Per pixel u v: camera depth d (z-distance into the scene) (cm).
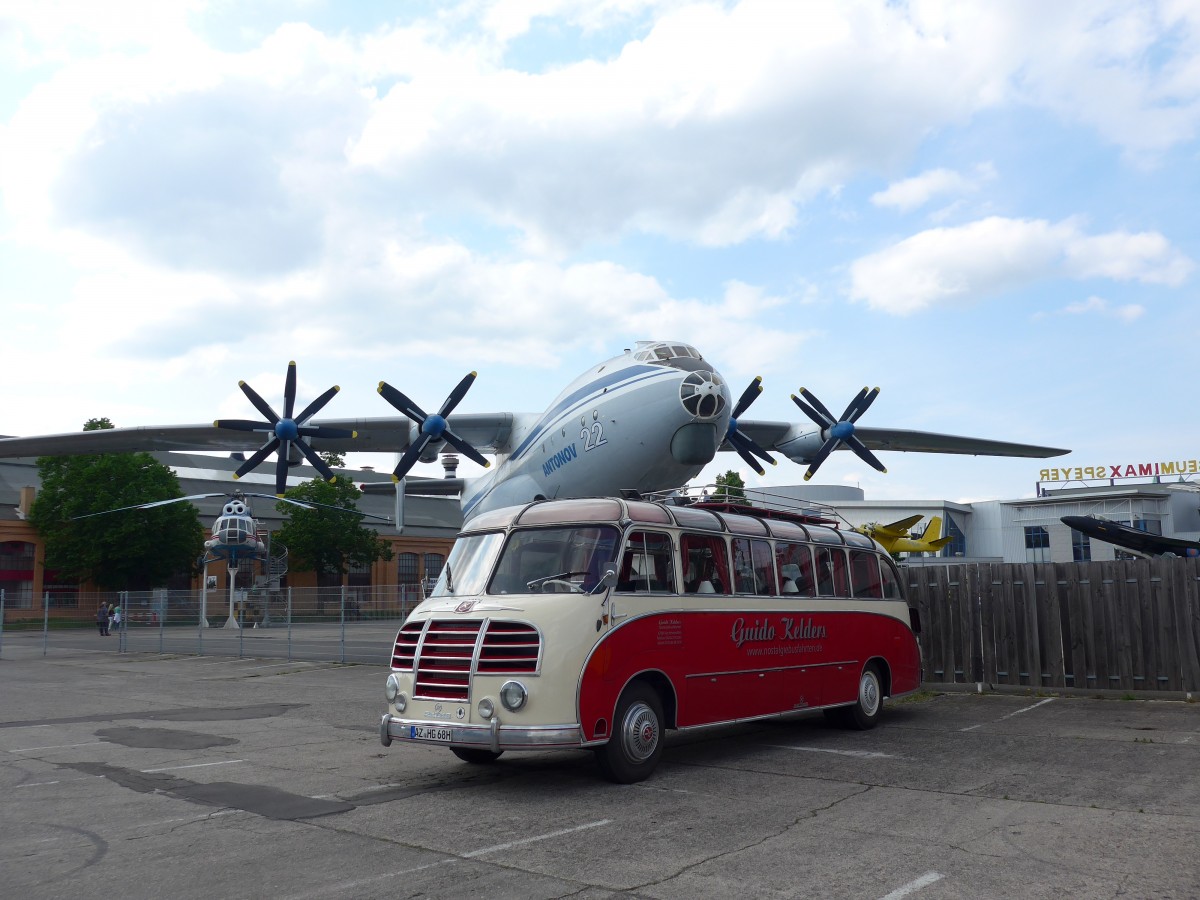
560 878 495
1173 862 510
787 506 1136
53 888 490
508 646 703
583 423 1766
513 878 495
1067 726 1023
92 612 3750
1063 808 639
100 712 1280
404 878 497
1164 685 1212
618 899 459
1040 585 1332
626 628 754
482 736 691
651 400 1623
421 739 725
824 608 1010
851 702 1030
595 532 789
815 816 627
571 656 707
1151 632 1228
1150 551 2648
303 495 5666
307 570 5688
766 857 529
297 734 1053
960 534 5644
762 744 952
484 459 2211
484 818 635
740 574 907
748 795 700
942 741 950
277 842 575
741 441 2327
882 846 549
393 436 2450
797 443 2536
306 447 2355
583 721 702
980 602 1384
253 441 2494
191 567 5453
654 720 773
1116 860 515
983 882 479
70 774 822
